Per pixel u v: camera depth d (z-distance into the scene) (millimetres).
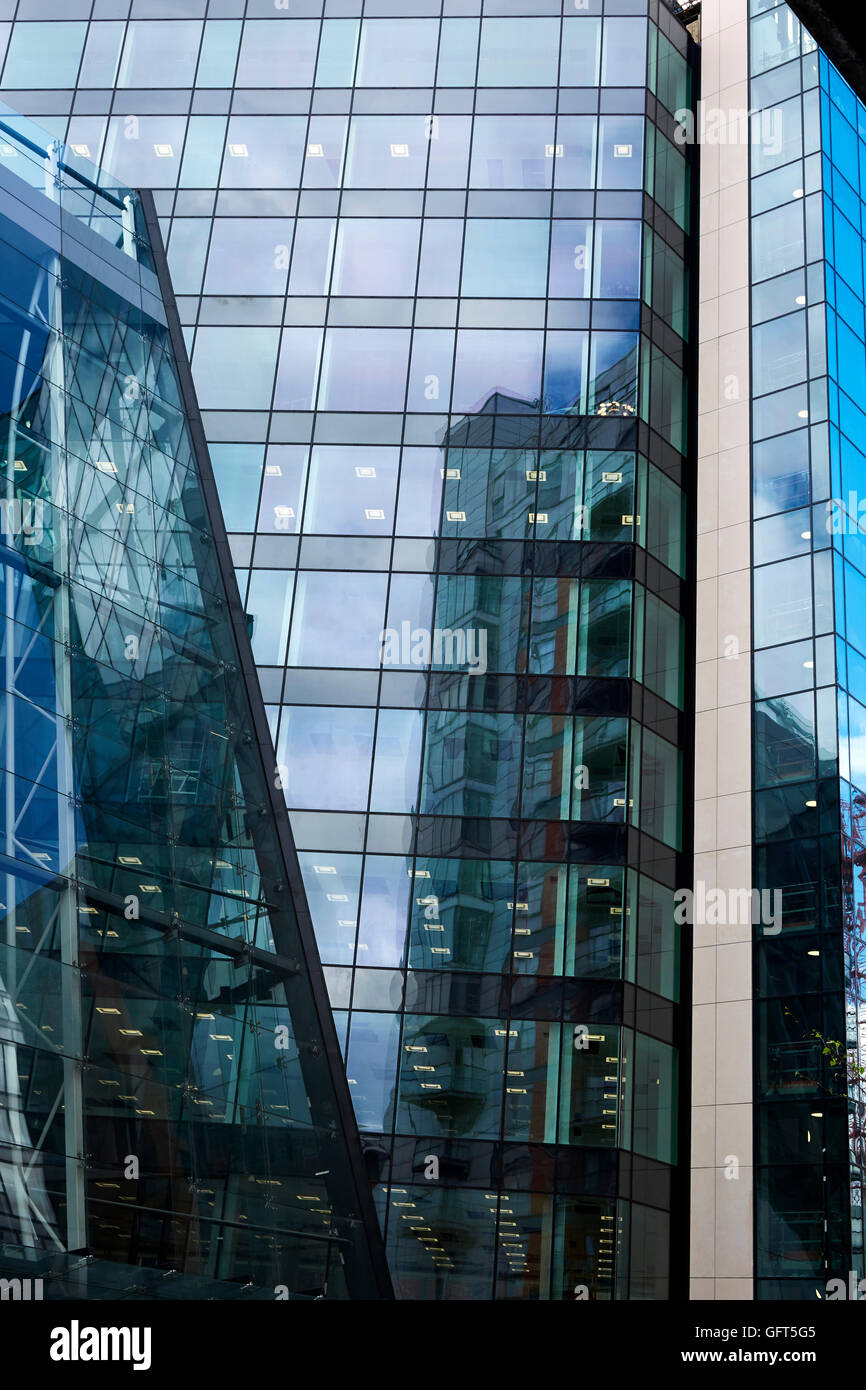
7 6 38969
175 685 26359
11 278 26391
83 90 37688
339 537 32562
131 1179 18891
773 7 38438
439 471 33219
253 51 37812
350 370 34156
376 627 31719
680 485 35062
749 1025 29500
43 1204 17203
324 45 37750
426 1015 28375
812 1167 27484
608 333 34625
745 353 35625
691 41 40000
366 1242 23703
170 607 27359
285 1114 23547
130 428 28438
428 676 31312
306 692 31078
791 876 30109
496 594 32219
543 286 35031
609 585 32500
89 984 20078
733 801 31672
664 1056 29719
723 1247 27938
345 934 28875
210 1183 20469
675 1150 29312
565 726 31203
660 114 37781
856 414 34625
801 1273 26766
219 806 26125
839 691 30969
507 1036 28438
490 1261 26500
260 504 32844
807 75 37000
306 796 30047
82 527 25109
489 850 29953
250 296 34938
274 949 25844
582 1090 28219
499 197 35906
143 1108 19844
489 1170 27266
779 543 33188
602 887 29938
